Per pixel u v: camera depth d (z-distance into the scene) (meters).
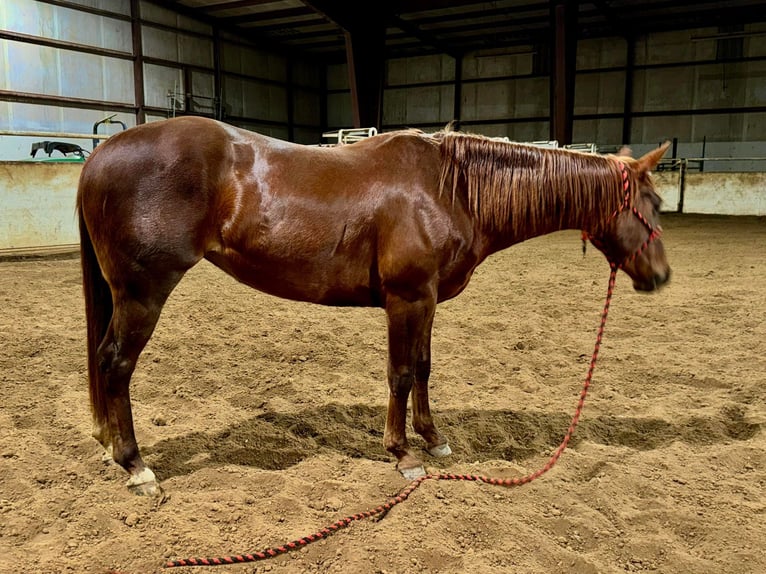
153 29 17.83
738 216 14.00
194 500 2.09
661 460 2.45
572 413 2.97
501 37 21.00
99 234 2.08
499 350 3.95
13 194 7.77
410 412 2.97
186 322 4.53
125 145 2.07
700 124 19.25
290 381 3.33
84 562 1.74
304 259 2.15
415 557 1.79
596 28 19.81
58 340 3.96
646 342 4.12
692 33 18.91
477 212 2.29
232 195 2.12
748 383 3.29
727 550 1.87
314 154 2.22
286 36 21.78
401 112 23.81
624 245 2.40
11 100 14.47
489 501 2.12
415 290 2.19
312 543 1.85
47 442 2.53
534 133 21.56
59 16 15.31
